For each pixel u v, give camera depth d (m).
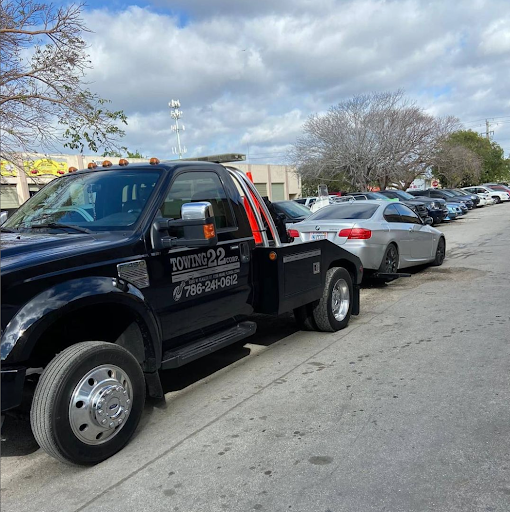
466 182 66.56
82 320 3.79
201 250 4.17
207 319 4.29
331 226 8.55
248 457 3.30
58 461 3.43
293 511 2.71
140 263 3.61
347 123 39.00
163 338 3.85
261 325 6.82
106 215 3.96
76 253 3.26
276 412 3.97
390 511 2.66
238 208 4.77
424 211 20.52
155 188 3.95
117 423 3.36
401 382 4.44
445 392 4.16
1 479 3.24
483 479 2.91
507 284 8.55
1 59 8.89
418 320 6.59
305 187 53.34
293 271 5.18
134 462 3.32
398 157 38.75
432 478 2.94
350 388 4.38
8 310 2.89
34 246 3.37
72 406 3.10
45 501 2.95
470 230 20.09
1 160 10.10
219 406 4.17
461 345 5.39
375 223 8.72
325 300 5.98
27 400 3.56
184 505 2.82
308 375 4.77
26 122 9.31
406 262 9.60
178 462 3.29
